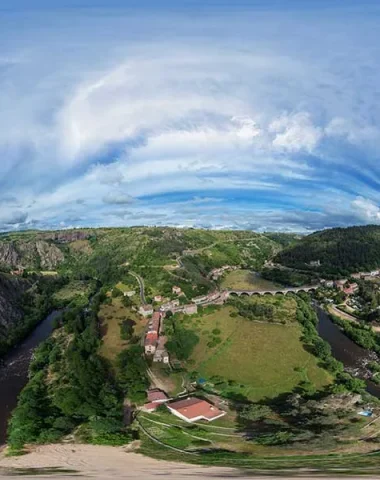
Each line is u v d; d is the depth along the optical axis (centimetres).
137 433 13450
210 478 9806
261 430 13362
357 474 9962
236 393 16262
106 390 15650
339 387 16225
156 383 17012
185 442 12706
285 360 18750
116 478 10175
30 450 12512
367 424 13500
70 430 13662
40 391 16450
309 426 13488
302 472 10194
